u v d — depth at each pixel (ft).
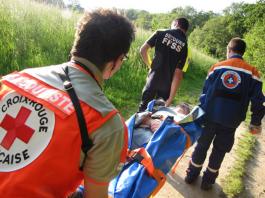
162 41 14.79
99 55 4.89
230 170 16.69
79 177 4.98
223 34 218.18
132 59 29.66
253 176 16.88
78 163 4.71
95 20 4.87
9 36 21.66
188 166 15.33
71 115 4.59
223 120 12.88
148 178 9.10
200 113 11.92
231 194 14.48
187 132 11.29
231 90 12.73
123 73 26.78
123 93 24.09
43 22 26.45
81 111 4.60
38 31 24.98
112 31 4.84
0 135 4.86
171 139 10.31
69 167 4.66
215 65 13.26
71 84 4.80
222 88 12.83
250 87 12.76
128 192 8.59
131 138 10.54
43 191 4.60
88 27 4.84
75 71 4.93
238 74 12.71
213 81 13.05
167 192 13.62
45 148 4.56
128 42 5.06
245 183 15.96
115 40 4.86
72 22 29.37
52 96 4.77
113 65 5.13
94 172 4.75
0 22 22.17
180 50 14.71
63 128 4.56
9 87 5.06
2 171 4.66
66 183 4.80
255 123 13.04
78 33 4.96
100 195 4.96
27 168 4.56
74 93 4.73
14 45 21.21
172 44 14.66
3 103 5.02
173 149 10.06
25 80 5.10
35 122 4.71
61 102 4.69
